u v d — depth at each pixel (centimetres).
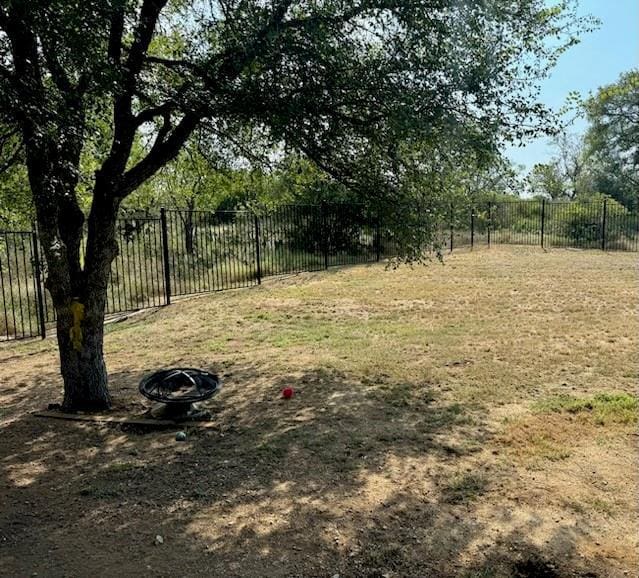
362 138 532
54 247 489
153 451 443
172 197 1562
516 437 453
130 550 308
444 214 569
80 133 371
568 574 282
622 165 3750
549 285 1264
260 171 637
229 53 455
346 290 1261
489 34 473
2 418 530
